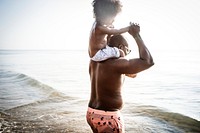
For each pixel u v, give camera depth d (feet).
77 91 40.22
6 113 21.83
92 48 7.73
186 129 17.54
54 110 22.97
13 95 31.14
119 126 7.57
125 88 47.11
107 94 7.55
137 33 7.31
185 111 27.37
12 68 93.61
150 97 36.73
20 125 18.31
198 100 34.32
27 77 49.83
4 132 16.69
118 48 7.85
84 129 17.49
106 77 7.49
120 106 7.67
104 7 7.57
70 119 19.93
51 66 111.75
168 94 39.83
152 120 19.60
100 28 7.52
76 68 100.07
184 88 47.09
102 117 7.54
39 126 18.13
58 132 16.88
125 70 7.29
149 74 77.05
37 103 26.14
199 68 101.40
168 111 22.38
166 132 16.79
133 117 20.49
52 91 33.60
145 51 7.16
